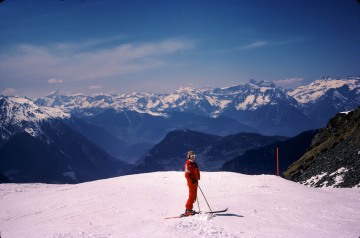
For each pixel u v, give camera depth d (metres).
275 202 14.84
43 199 20.30
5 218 16.78
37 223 14.72
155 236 9.80
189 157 13.20
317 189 19.02
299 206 14.12
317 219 11.98
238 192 17.45
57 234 11.47
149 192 18.48
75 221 13.95
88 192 20.28
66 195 20.39
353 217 12.34
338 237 9.62
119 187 20.78
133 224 12.09
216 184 19.73
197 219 11.79
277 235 9.82
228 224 11.05
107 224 12.62
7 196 23.23
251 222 11.40
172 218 12.60
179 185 20.12
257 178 21.19
